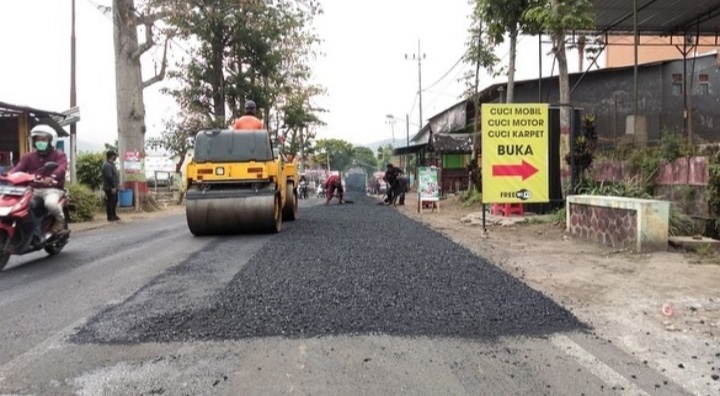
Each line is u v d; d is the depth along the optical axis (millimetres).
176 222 14781
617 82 21594
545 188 10602
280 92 33969
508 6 14688
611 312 5152
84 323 4797
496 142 10523
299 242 9352
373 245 8898
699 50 25750
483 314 4934
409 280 6188
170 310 5113
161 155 36969
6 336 4492
